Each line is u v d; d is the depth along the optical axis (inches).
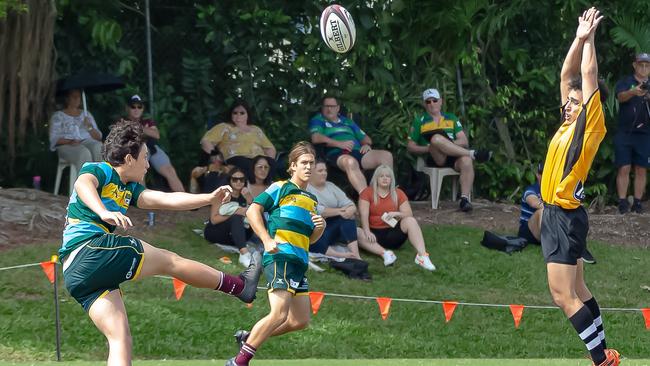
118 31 2111.2
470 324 1594.5
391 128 2263.8
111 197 823.7
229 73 2239.2
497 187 2347.4
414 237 1843.0
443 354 1477.6
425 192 2250.2
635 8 2361.0
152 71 2213.3
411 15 2287.2
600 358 954.7
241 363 1005.2
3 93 1969.7
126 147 827.4
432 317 1600.6
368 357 1434.5
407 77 2325.3
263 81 2215.8
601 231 2108.8
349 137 2081.7
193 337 1414.9
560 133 959.6
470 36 2315.5
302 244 1012.5
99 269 796.6
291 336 1455.5
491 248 1931.6
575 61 980.6
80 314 1433.3
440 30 2303.2
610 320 1665.8
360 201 1876.2
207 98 2214.6
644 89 2199.8
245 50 2208.4
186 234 1835.6
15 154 2071.9
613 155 2347.4
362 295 1641.2
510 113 2361.0
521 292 1768.0
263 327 1000.9
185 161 2191.2
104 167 821.2
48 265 1311.5
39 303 1453.0
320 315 1536.7
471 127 2332.7
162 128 2164.1
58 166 1958.7
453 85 2332.7
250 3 2208.4
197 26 2188.7
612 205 2386.8
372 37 2265.0
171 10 2242.9
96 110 2139.5
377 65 2274.9
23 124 1973.4
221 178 1916.8
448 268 1841.8
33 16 1948.8
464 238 1972.2
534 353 1514.5
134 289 1544.0
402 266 1829.5
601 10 2381.9
